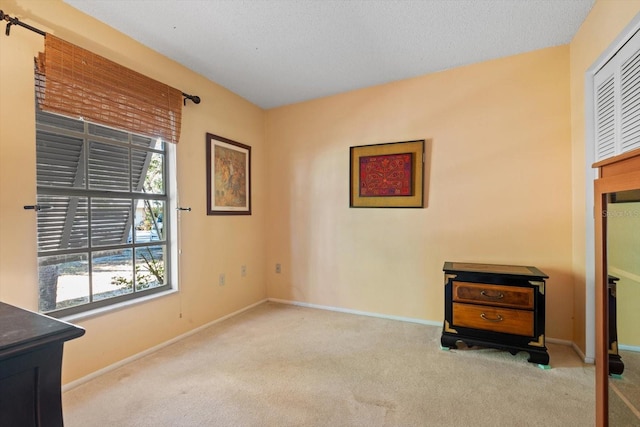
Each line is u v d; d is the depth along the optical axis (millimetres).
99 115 1944
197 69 2633
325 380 1872
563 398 1673
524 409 1583
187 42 2221
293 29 2072
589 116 2045
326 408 1601
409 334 2582
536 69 2400
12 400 605
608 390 1084
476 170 2617
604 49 1764
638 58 1555
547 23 2033
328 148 3258
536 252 2430
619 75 1718
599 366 1120
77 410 1579
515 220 2494
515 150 2482
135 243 2289
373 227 3043
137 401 1658
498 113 2531
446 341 2289
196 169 2682
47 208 1758
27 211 1646
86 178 1983
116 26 2020
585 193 2096
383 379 1882
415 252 2867
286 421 1502
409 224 2885
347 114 3150
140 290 2312
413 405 1624
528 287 2068
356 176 3111
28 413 629
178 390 1764
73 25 1836
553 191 2373
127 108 2105
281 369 2006
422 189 2816
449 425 1470
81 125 1947
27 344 617
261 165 3537
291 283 3492
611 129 1816
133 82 2143
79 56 1841
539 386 1795
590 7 1870
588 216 2072
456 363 2078
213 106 2869
